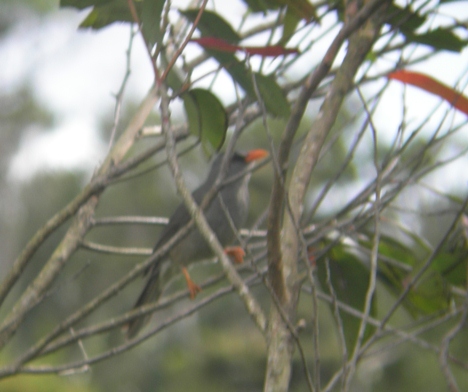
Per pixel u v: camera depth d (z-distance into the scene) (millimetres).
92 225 7711
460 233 7961
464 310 5660
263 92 6688
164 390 29750
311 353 24781
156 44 5883
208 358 29672
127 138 8109
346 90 5629
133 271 6898
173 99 6316
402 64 7297
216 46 5863
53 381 23531
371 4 4938
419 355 23953
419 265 7734
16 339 30484
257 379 29297
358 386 23906
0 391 21906
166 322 7031
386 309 19578
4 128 36844
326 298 6965
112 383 29453
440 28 6812
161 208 33625
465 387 21875
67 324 6898
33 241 7473
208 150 7262
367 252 8094
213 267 24281
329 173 20250
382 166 6398
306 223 6375
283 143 4906
